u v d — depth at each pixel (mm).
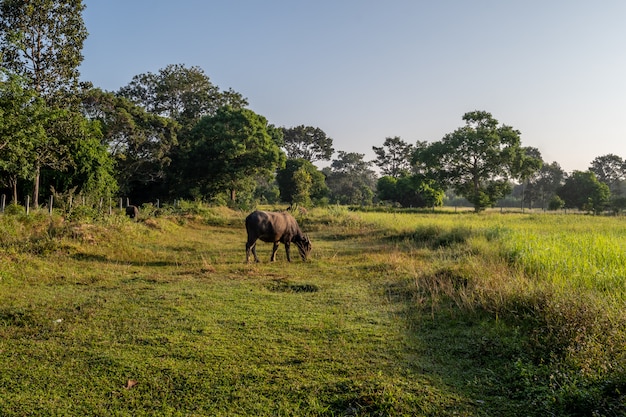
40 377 4531
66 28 22156
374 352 5328
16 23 21172
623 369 4105
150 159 36062
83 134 23000
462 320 6574
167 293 8000
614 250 9734
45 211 17344
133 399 4102
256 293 8203
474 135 47094
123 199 37469
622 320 5234
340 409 3951
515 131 48719
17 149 15547
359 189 73625
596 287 7055
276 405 4004
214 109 48719
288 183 53156
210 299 7668
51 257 10414
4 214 13977
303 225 22203
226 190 42938
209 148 38719
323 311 7078
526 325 5977
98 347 5348
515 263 9555
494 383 4504
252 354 5191
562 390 3961
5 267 8852
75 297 7562
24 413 3836
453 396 4203
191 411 3906
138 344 5465
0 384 4363
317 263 11898
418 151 51938
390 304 7586
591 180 54531
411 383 4461
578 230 17422
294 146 81188
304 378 4555
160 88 46500
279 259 12828
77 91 23016
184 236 17062
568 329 5184
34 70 22016
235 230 21094
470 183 50719
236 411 3912
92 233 12664
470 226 18344
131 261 11227
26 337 5645
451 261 10875
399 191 52375
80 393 4219
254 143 39375
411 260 11703
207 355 5133
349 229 21016
